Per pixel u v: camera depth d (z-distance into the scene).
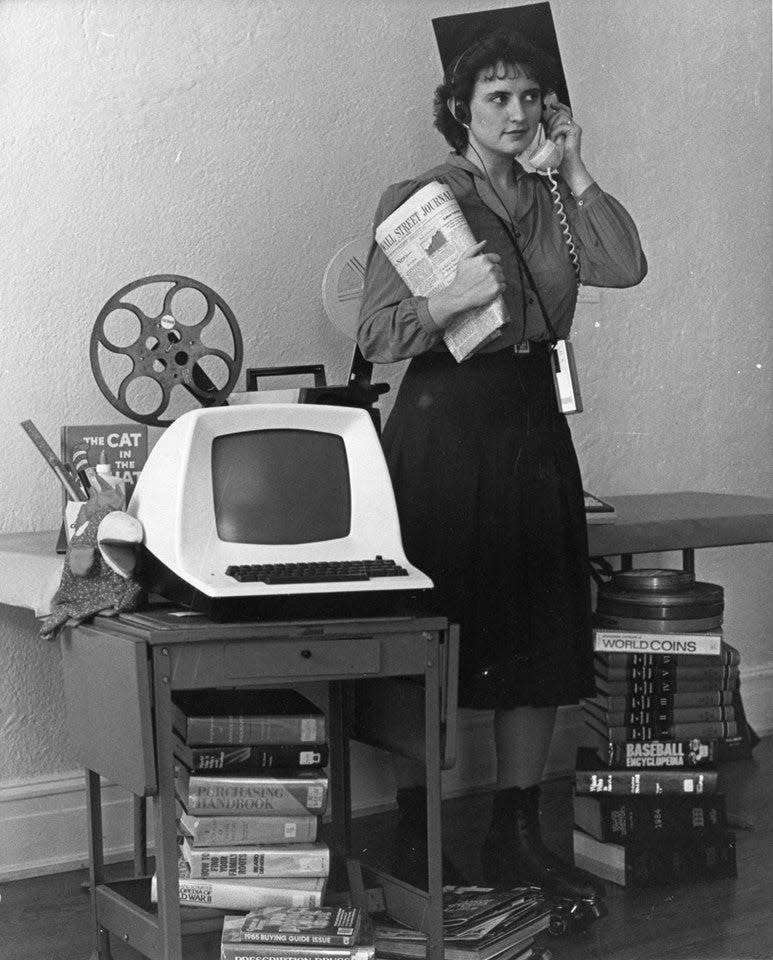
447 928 2.25
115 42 2.86
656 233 3.86
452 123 2.60
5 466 2.77
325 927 2.00
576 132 2.60
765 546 4.16
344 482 2.10
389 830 3.09
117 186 2.88
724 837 2.78
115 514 2.05
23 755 2.84
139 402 2.91
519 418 2.52
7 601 2.37
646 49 3.80
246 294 3.05
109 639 1.95
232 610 1.90
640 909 2.60
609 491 3.80
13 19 2.74
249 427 2.04
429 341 2.43
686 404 3.96
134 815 2.61
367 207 3.23
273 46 3.07
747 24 4.03
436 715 2.03
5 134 2.74
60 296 2.82
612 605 2.89
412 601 2.04
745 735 3.79
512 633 2.53
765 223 4.12
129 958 2.34
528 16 2.56
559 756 3.63
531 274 2.57
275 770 2.12
